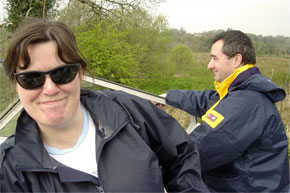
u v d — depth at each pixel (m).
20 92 0.72
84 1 7.00
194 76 11.12
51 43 0.68
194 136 1.33
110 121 0.86
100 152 0.79
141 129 0.91
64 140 0.80
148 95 1.81
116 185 0.76
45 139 0.81
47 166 0.73
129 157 0.81
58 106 0.72
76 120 0.81
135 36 8.61
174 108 2.01
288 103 4.27
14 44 0.66
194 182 0.92
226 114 1.29
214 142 1.28
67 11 6.92
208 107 1.71
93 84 1.55
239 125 1.27
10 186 0.70
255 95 1.33
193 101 1.83
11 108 1.56
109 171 0.78
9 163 0.73
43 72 0.68
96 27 5.98
